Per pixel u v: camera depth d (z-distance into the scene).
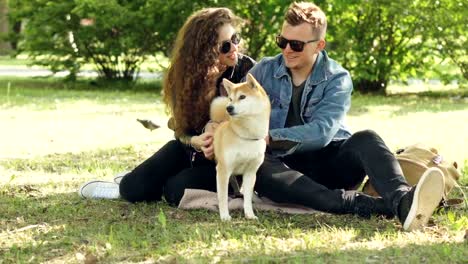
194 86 5.07
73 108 12.27
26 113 11.55
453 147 8.03
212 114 5.01
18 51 18.02
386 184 4.61
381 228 4.54
